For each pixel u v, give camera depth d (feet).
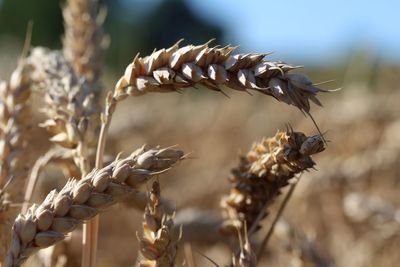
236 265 1.27
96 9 1.82
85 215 1.12
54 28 17.51
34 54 1.60
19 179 1.50
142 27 19.54
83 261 1.35
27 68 1.56
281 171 1.28
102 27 1.82
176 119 4.84
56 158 1.62
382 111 3.85
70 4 1.81
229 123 4.63
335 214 2.84
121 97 1.25
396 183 3.04
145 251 1.19
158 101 5.20
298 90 1.10
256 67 1.12
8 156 1.50
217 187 2.96
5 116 1.52
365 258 2.50
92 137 1.39
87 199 1.12
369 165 2.88
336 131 3.85
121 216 2.70
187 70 1.15
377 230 2.49
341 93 4.83
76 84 1.44
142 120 3.52
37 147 2.35
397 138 3.34
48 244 1.12
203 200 2.96
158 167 1.14
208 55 1.14
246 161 1.37
